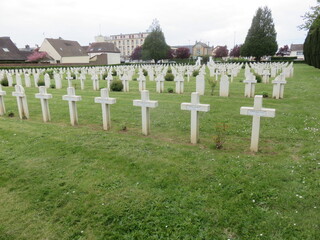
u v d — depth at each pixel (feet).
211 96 38.14
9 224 10.57
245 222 9.96
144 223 10.26
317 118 23.85
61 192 12.53
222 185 12.47
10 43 169.68
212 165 14.46
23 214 11.14
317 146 16.94
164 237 9.52
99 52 243.40
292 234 9.25
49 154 16.81
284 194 11.45
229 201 11.20
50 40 189.06
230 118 24.98
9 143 18.95
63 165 15.24
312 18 55.47
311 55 111.34
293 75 71.67
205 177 13.24
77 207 11.38
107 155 16.38
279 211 10.44
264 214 10.28
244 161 14.84
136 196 11.93
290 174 13.10
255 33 185.78
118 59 245.45
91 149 17.40
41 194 12.45
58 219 10.78
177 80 42.91
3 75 65.77
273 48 185.57
